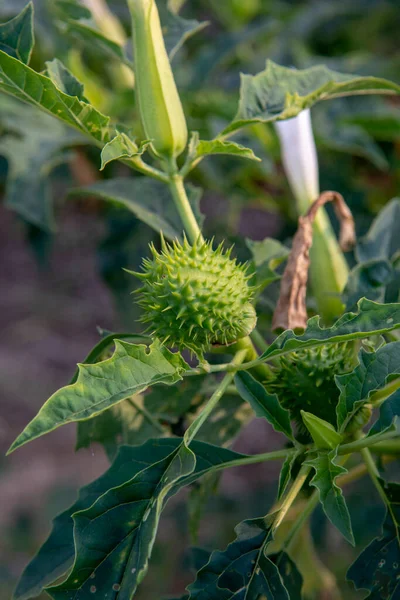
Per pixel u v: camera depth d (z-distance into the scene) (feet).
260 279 1.75
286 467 1.54
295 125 1.85
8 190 2.25
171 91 1.63
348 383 1.53
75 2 1.85
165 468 1.50
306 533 2.02
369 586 1.56
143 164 1.62
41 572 1.57
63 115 1.59
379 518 2.88
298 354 1.62
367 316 1.51
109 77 2.94
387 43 3.60
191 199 1.84
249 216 5.48
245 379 1.57
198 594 1.52
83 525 1.48
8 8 2.54
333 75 1.75
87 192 1.88
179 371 1.50
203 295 1.54
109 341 1.62
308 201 1.87
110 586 1.46
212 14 3.92
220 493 3.83
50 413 1.42
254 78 1.72
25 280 6.25
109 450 1.72
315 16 3.26
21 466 5.07
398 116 2.45
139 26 1.62
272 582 1.52
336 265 1.79
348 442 1.60
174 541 3.81
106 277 2.52
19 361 5.71
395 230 1.88
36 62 2.69
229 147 1.61
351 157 2.67
